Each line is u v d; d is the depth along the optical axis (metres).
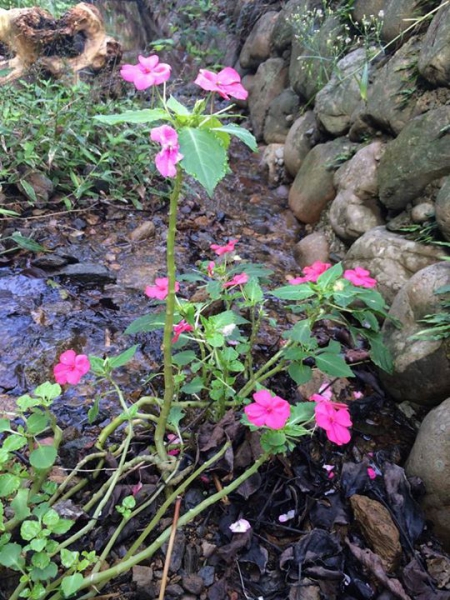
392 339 2.15
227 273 2.05
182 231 3.25
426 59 2.56
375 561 1.56
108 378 1.66
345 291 1.73
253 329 1.97
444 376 1.96
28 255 2.81
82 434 1.89
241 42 5.41
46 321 2.42
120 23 6.06
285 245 3.27
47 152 3.31
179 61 5.88
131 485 1.70
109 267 2.86
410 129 2.59
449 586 1.60
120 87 4.45
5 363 2.17
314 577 1.56
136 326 1.82
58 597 1.35
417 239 2.43
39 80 3.90
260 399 1.43
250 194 3.80
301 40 3.78
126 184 3.54
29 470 1.71
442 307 2.01
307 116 3.76
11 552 1.30
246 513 1.72
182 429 1.86
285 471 1.84
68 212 3.20
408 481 1.77
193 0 6.03
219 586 1.53
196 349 2.30
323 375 2.21
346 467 1.83
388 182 2.65
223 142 1.31
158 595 1.49
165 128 1.13
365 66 2.78
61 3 5.27
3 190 3.17
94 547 1.56
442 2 2.70
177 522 1.48
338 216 2.92
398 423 2.10
